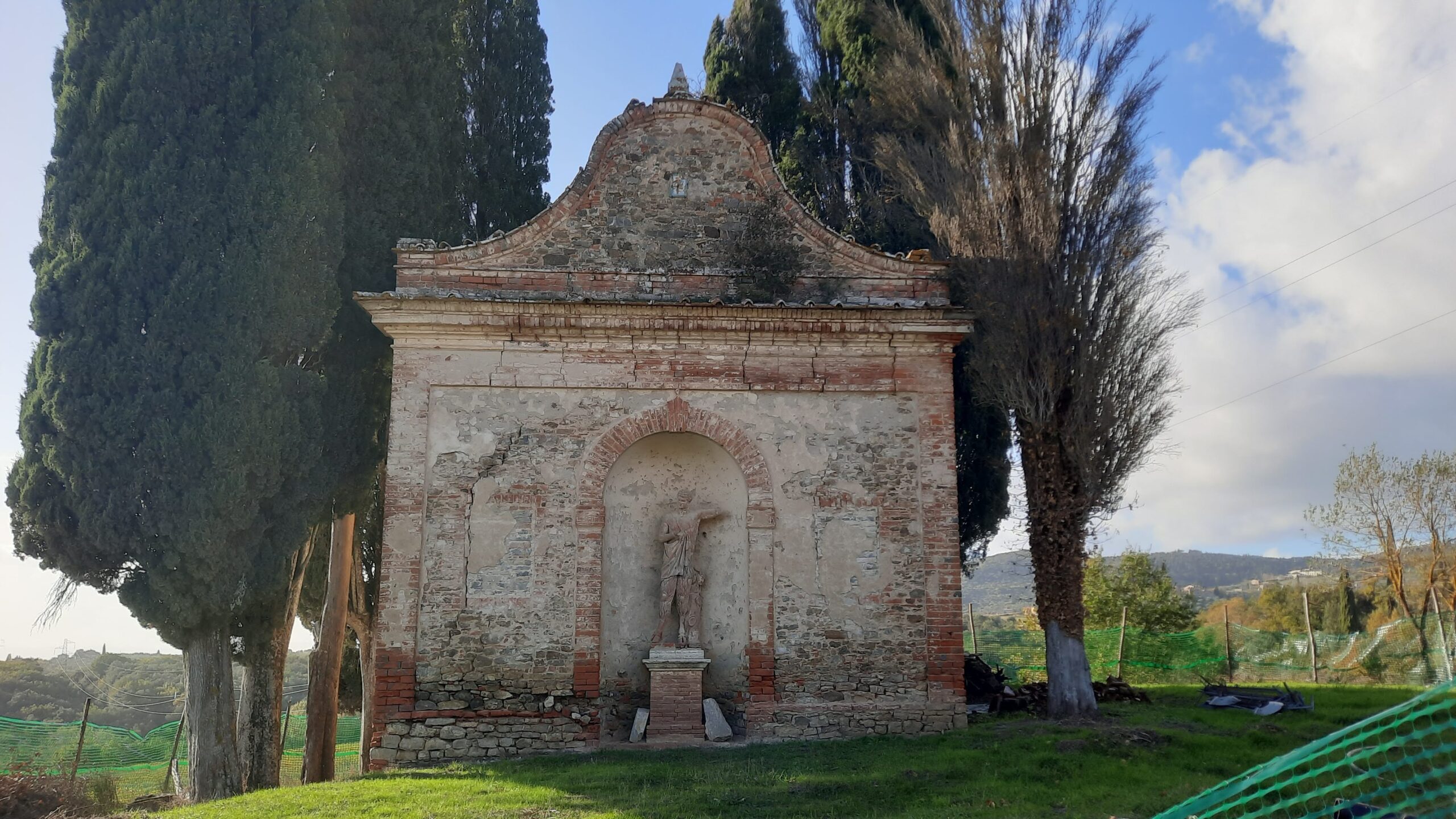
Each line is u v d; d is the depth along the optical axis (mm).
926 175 18672
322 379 18000
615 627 16328
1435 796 7684
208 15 17219
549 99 26922
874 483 16531
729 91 27172
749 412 16656
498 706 15328
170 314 16125
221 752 16469
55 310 16000
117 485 15602
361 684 26594
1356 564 41156
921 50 19328
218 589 15961
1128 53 17469
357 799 12125
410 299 16047
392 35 21344
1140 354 16891
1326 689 20156
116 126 16641
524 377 16406
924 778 12625
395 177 20562
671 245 17312
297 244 17578
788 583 16125
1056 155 17344
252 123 17297
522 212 25469
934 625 16031
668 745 15164
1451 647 25266
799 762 13508
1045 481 16781
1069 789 12383
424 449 15992
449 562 15703
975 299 17031
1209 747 14328
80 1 17094
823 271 17406
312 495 17562
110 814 15672
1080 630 16594
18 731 27281
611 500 16766
